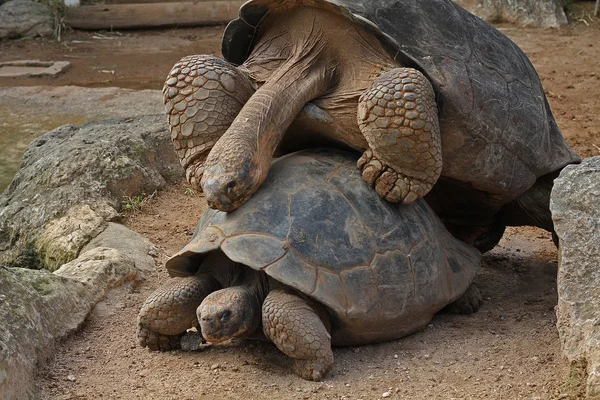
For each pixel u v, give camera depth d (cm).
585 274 389
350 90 458
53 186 678
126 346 456
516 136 485
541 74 1177
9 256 646
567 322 390
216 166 420
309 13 462
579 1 1594
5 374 375
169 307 428
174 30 1605
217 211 441
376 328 427
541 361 414
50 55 1443
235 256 405
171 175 760
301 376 407
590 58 1257
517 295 525
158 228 656
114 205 680
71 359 438
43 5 1597
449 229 572
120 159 708
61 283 478
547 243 639
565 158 523
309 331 396
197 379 412
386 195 443
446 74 453
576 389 372
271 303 403
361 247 422
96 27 1593
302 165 450
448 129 459
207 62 458
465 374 408
